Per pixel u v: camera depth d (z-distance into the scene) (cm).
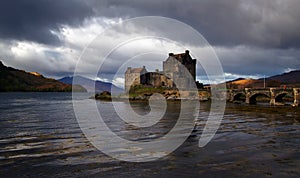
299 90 5725
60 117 3794
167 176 1166
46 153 1567
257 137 2081
